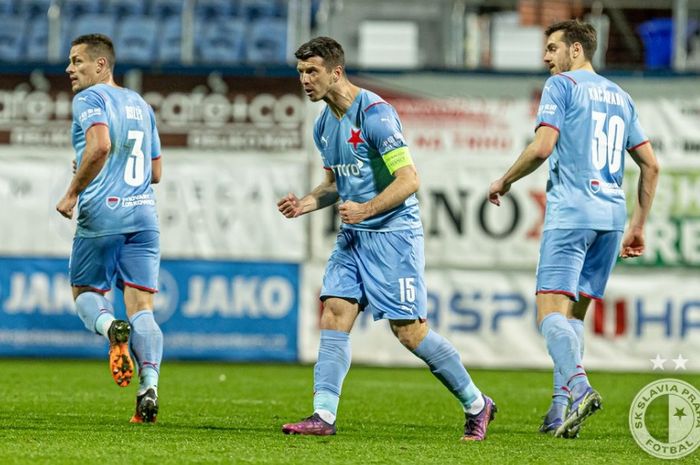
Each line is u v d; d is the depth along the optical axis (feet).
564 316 71.00
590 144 71.97
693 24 176.35
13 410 83.56
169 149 150.71
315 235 151.64
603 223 71.97
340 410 90.84
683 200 149.38
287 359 151.53
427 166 150.41
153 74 150.41
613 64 175.52
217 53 189.06
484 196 150.41
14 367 134.41
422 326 67.72
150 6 195.00
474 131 150.10
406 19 182.29
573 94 71.87
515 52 176.65
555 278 71.56
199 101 150.51
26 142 150.41
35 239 150.61
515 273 151.02
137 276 75.66
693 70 148.87
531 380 130.62
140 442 62.90
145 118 76.54
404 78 150.10
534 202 150.30
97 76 76.07
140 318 74.74
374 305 67.26
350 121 67.15
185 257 150.92
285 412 87.35
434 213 150.61
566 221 71.56
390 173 66.64
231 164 151.02
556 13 176.96
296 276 151.74
